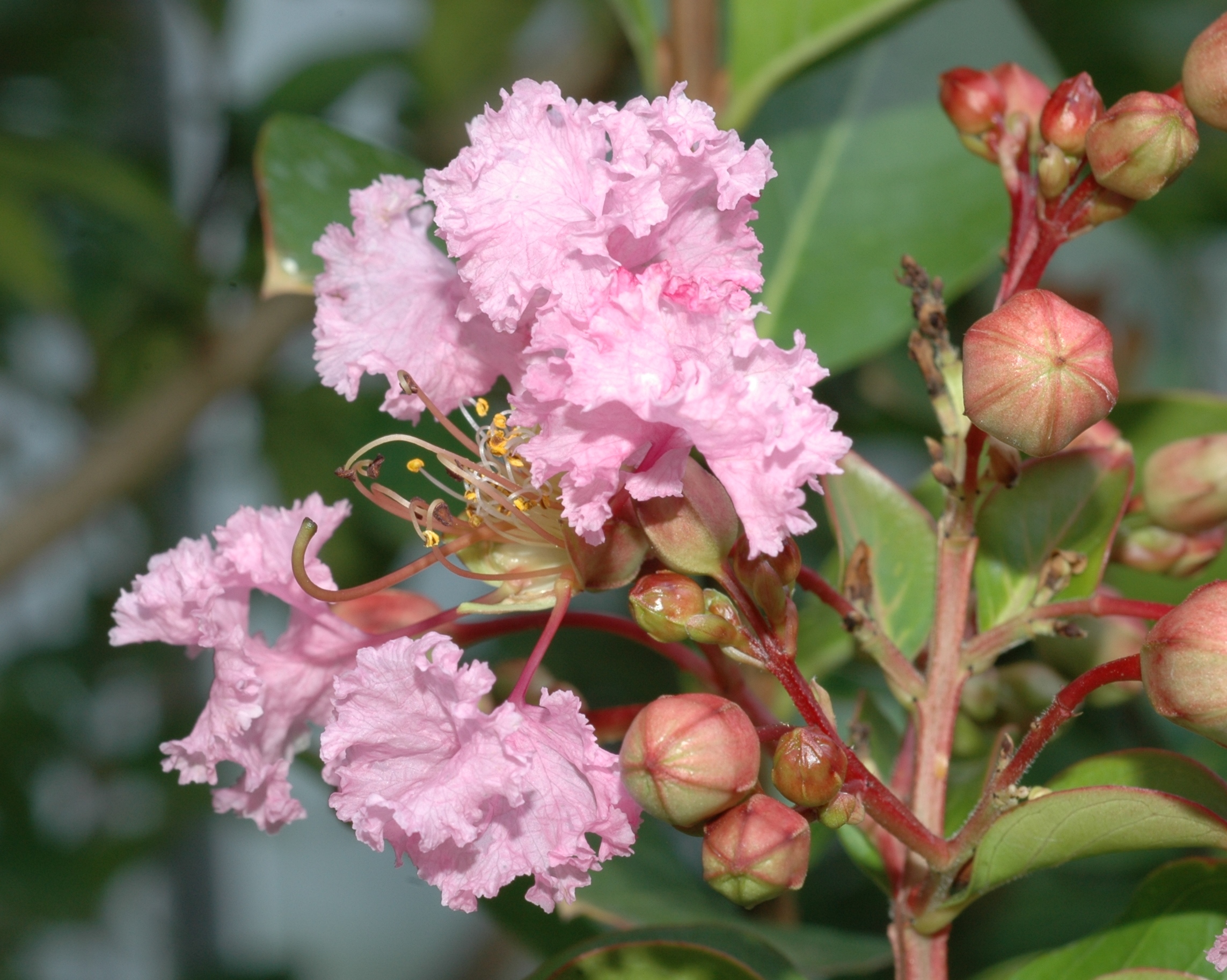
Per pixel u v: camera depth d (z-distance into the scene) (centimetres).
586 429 18
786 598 18
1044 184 19
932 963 19
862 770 18
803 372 17
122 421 31
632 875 23
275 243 22
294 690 19
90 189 30
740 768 17
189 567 19
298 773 21
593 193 18
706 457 18
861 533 21
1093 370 18
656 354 17
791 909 24
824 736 17
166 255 30
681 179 18
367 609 19
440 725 18
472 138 18
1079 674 21
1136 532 21
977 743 21
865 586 19
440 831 17
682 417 17
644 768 17
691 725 17
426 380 19
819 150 24
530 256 18
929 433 28
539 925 22
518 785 17
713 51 23
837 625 23
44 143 31
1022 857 18
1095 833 18
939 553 19
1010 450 19
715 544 18
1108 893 26
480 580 19
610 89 32
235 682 18
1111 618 20
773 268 23
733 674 19
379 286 19
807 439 17
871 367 28
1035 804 18
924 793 19
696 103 18
